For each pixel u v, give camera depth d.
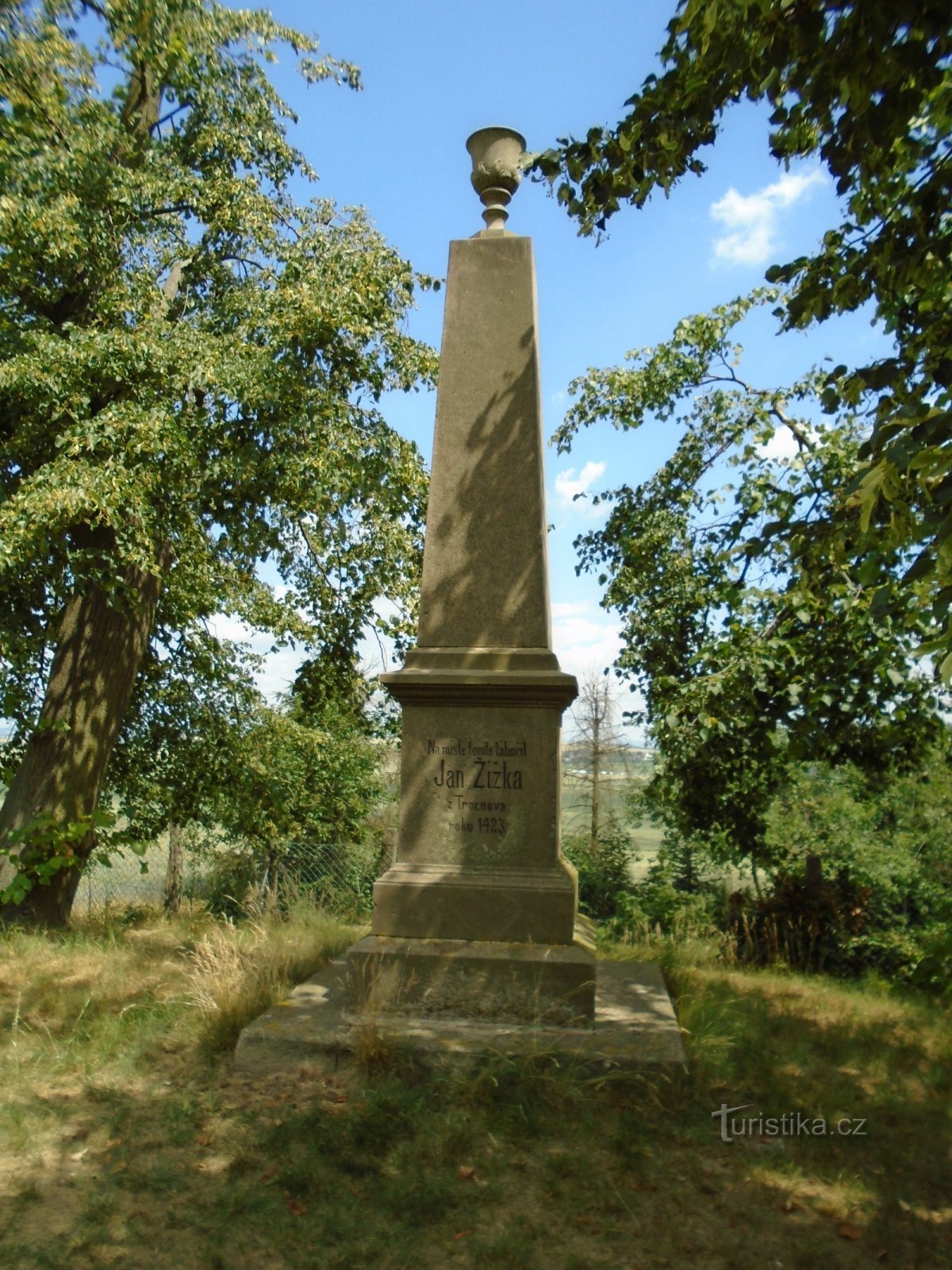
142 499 9.27
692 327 13.48
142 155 11.46
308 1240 3.45
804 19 4.66
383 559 12.92
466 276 6.61
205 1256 3.31
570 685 5.73
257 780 15.65
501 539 6.24
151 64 11.23
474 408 6.43
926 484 3.69
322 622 13.78
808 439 12.82
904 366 5.17
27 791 10.59
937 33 4.48
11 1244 3.31
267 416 10.49
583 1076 4.75
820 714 10.60
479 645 6.12
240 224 11.46
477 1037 4.99
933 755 12.91
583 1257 3.42
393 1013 5.35
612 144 6.33
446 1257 3.40
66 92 10.57
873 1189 4.00
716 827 13.94
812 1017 6.86
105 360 9.64
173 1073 4.86
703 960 9.02
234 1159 3.94
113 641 10.98
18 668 11.63
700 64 5.81
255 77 12.37
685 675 13.72
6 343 9.88
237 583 15.16
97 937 7.99
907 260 5.79
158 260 11.92
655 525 13.95
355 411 11.93
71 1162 3.92
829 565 5.61
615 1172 4.00
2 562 8.84
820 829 21.06
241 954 6.61
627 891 20.56
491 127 6.84
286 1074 4.86
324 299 10.55
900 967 13.13
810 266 6.83
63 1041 5.16
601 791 22.11
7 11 10.34
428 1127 4.23
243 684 15.54
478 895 5.61
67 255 10.34
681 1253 3.47
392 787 25.28
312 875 18.91
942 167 5.45
